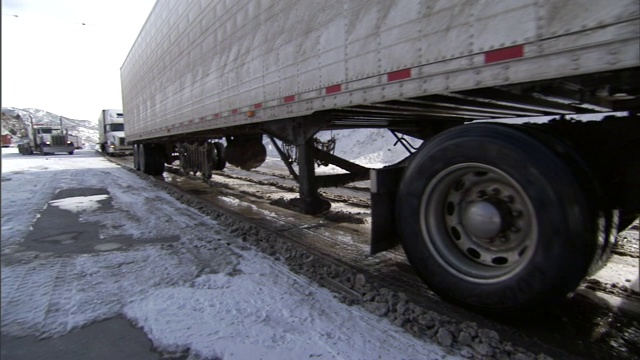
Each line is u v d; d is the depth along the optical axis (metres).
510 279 2.45
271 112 4.65
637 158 2.51
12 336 2.55
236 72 5.49
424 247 2.88
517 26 2.20
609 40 1.86
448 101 3.37
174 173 14.69
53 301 3.05
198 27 6.87
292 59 4.18
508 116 5.14
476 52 2.40
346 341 2.45
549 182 2.25
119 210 6.86
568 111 4.38
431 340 2.46
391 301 2.96
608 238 2.47
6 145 57.44
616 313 2.85
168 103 9.27
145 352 2.36
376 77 3.12
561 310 2.87
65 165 19.66
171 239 4.89
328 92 3.66
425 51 2.71
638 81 2.35
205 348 2.38
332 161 5.22
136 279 3.50
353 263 4.01
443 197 2.87
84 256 4.18
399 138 7.12
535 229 2.32
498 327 2.64
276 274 3.61
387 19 2.99
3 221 6.05
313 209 4.77
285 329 2.60
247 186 10.34
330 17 3.58
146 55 11.45
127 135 16.25
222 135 9.04
